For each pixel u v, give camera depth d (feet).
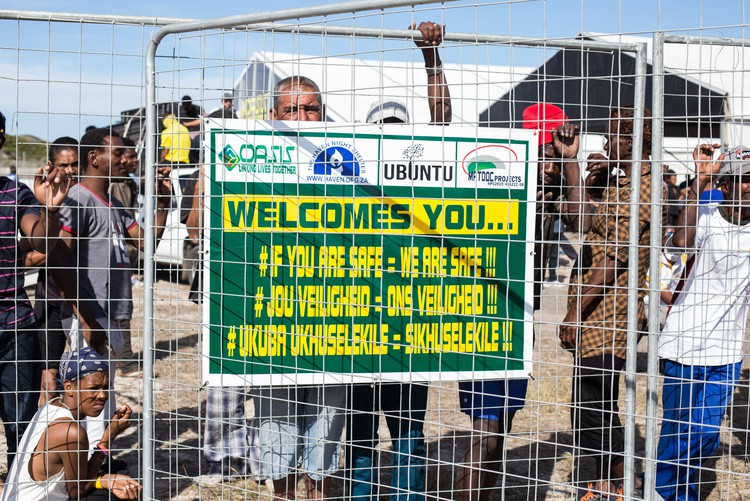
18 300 12.67
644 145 12.67
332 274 11.05
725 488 15.14
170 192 12.76
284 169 10.89
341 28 11.65
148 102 11.12
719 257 12.60
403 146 11.01
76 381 12.46
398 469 12.00
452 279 11.23
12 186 12.60
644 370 23.50
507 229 10.84
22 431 12.89
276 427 11.88
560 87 22.67
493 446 12.31
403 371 11.23
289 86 12.26
